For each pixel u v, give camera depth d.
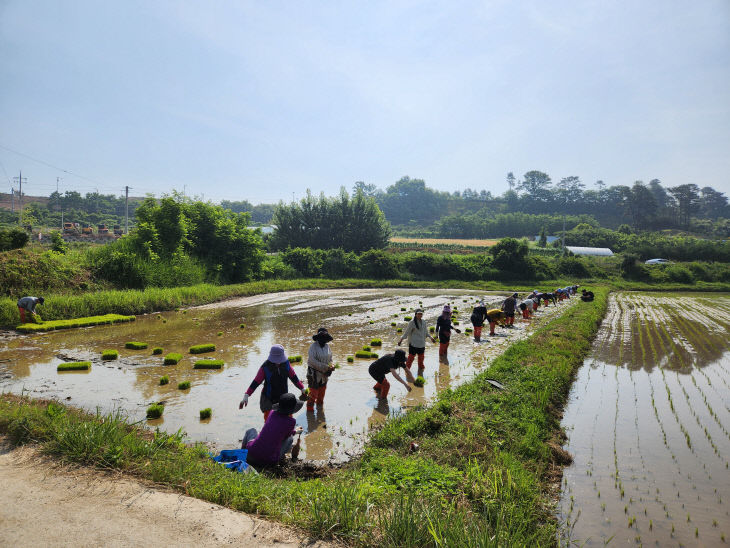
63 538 3.36
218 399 7.85
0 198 147.50
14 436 5.20
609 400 8.80
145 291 19.78
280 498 4.15
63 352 10.98
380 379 8.18
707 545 4.20
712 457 6.22
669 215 172.50
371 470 5.16
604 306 24.69
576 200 198.50
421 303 23.59
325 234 48.16
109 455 4.75
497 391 8.36
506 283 40.12
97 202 144.62
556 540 4.21
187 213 27.95
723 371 11.16
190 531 3.58
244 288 26.22
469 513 4.29
